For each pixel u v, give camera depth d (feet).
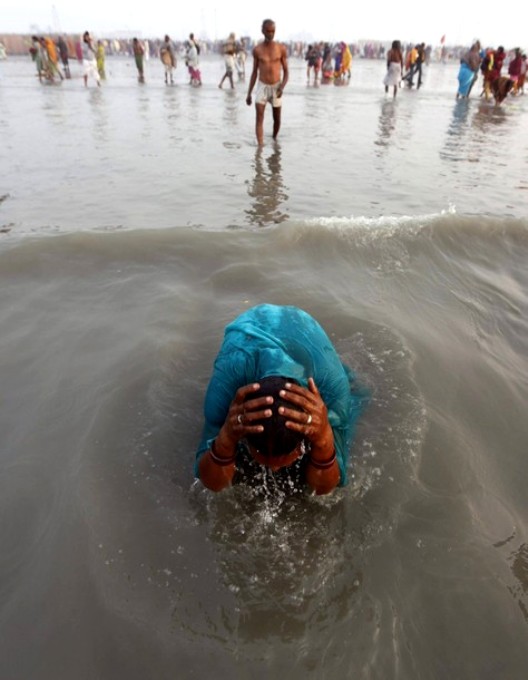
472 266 16.14
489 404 10.03
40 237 15.01
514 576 6.76
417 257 16.07
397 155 28.81
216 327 11.77
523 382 10.89
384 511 7.54
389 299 13.71
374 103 52.65
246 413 6.39
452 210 19.26
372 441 8.65
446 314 13.37
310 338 7.97
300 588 6.53
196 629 6.05
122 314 12.10
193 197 20.27
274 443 6.33
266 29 27.78
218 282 13.76
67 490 7.62
